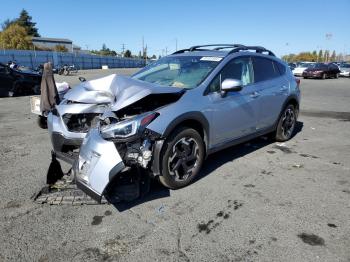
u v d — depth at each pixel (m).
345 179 4.57
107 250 3.02
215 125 4.53
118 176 3.75
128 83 4.39
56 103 6.78
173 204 3.83
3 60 50.16
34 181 4.50
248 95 5.12
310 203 3.86
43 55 56.62
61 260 2.88
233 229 3.33
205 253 2.96
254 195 4.06
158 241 3.14
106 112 3.95
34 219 3.52
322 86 20.89
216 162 5.21
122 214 3.62
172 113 3.93
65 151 4.59
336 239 3.15
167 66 5.27
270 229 3.32
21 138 6.73
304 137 6.89
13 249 3.03
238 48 5.35
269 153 5.71
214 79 4.62
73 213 3.63
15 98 13.77
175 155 4.05
